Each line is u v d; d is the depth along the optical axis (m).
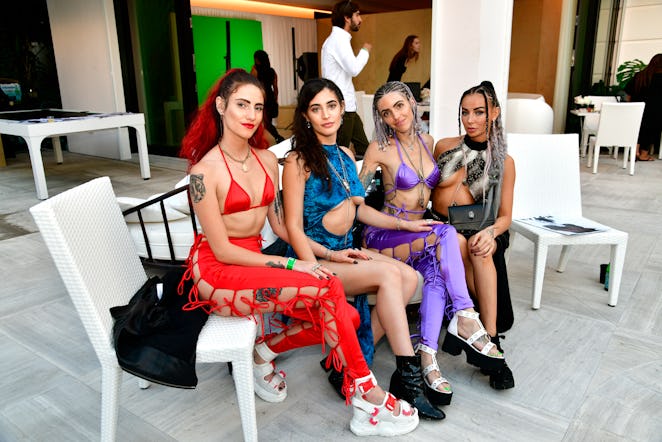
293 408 2.00
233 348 1.61
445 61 3.82
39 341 2.55
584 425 1.86
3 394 2.13
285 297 1.71
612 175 6.03
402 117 2.18
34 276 3.36
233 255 1.74
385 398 1.80
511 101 6.59
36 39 8.83
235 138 1.74
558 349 2.37
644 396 2.02
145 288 1.83
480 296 2.16
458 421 1.90
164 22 7.31
